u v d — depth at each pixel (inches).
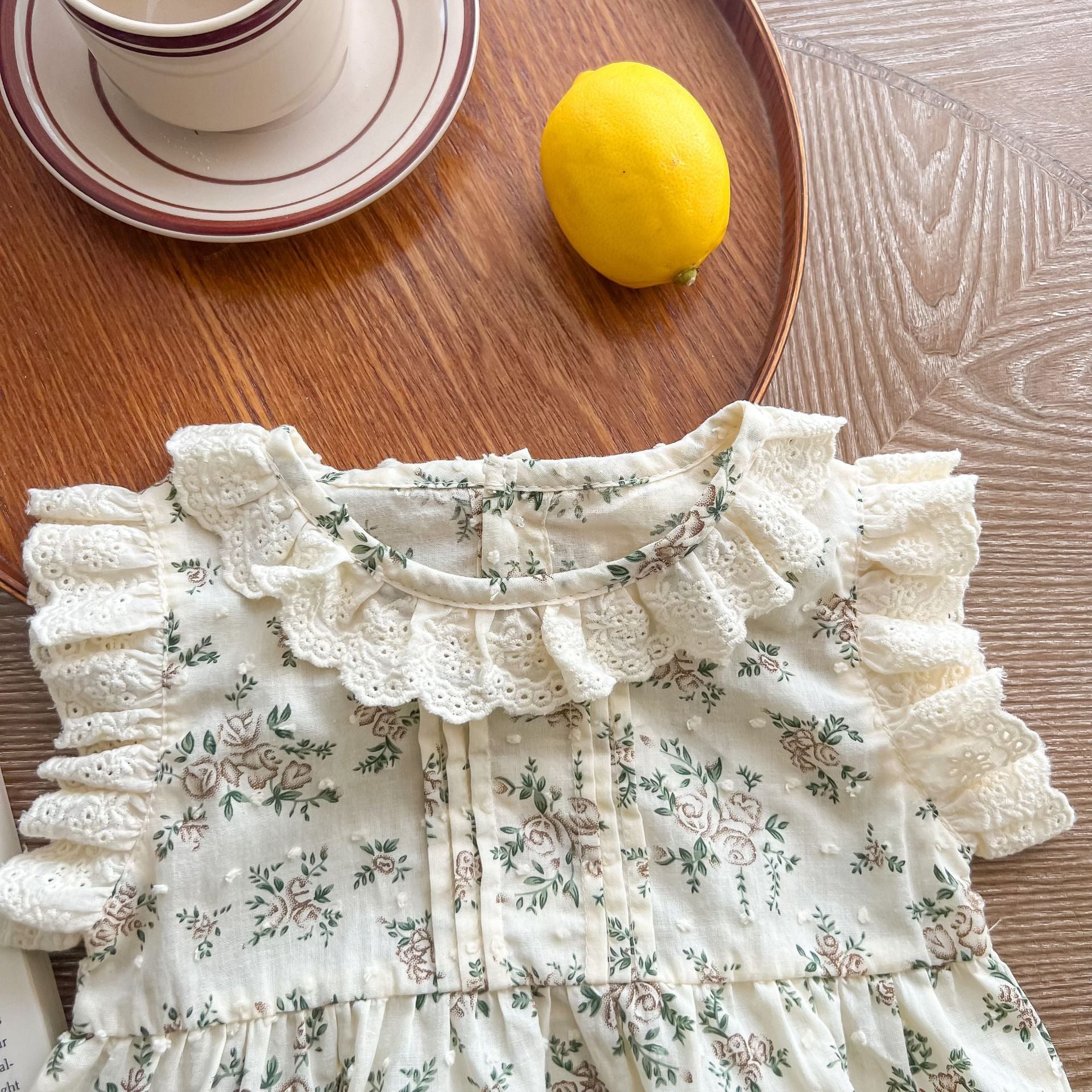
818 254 27.3
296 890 22.7
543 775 23.4
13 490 23.1
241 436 22.2
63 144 23.0
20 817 22.4
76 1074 21.4
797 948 23.3
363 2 24.9
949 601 24.4
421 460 24.1
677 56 26.8
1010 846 23.9
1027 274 27.7
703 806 23.8
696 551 22.6
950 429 26.7
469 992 22.3
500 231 25.2
